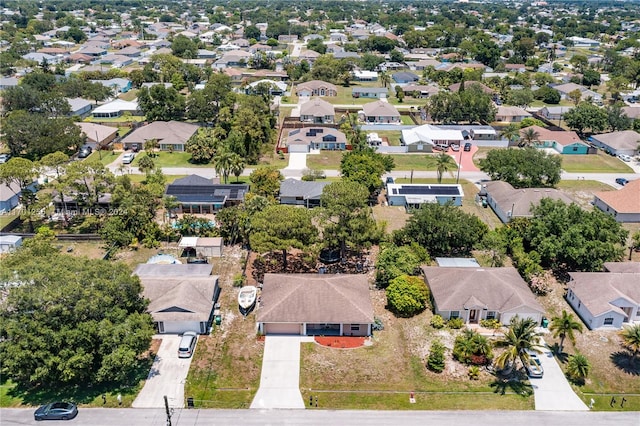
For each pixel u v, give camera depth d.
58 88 175.25
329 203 80.00
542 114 175.12
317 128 144.75
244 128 129.50
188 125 145.50
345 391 57.31
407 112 180.25
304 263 82.88
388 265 76.19
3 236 87.69
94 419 52.59
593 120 152.00
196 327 66.25
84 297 54.56
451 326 67.62
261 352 63.22
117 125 156.50
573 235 78.75
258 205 87.50
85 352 53.94
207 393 56.59
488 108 162.50
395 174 124.19
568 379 59.69
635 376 60.47
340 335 66.50
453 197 105.25
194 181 106.38
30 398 55.44
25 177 95.62
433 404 55.59
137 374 59.12
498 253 82.12
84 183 96.50
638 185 104.62
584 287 72.25
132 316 57.59
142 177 118.31
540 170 111.25
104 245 88.56
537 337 59.47
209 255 84.88
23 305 53.25
